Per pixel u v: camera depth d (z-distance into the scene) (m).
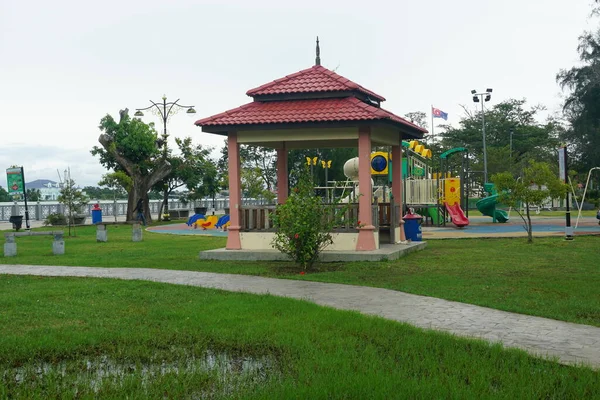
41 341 7.30
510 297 9.91
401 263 14.45
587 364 6.07
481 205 33.62
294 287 11.16
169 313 8.79
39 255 18.25
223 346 7.17
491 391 5.37
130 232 30.41
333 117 14.86
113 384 5.90
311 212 13.52
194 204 60.75
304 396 5.23
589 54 50.19
